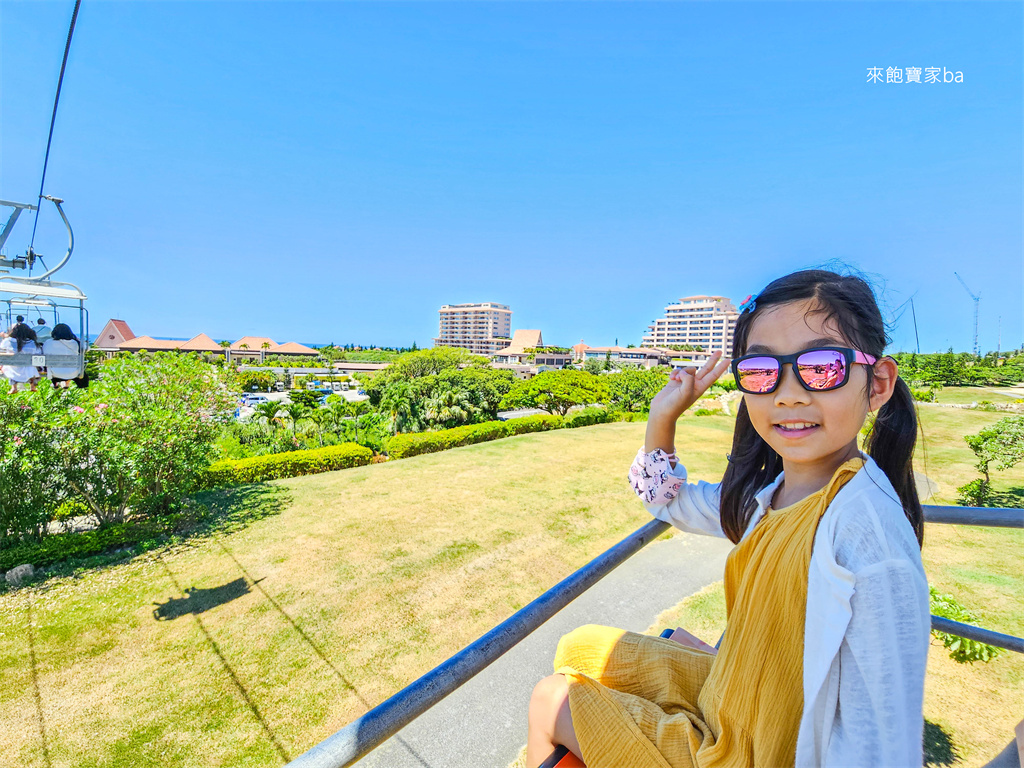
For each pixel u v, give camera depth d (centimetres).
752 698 76
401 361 6041
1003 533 1010
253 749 520
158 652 677
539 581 912
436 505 1298
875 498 69
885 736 57
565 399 3725
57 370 1078
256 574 898
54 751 514
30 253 1038
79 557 934
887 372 81
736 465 113
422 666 658
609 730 91
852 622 62
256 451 1900
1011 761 83
